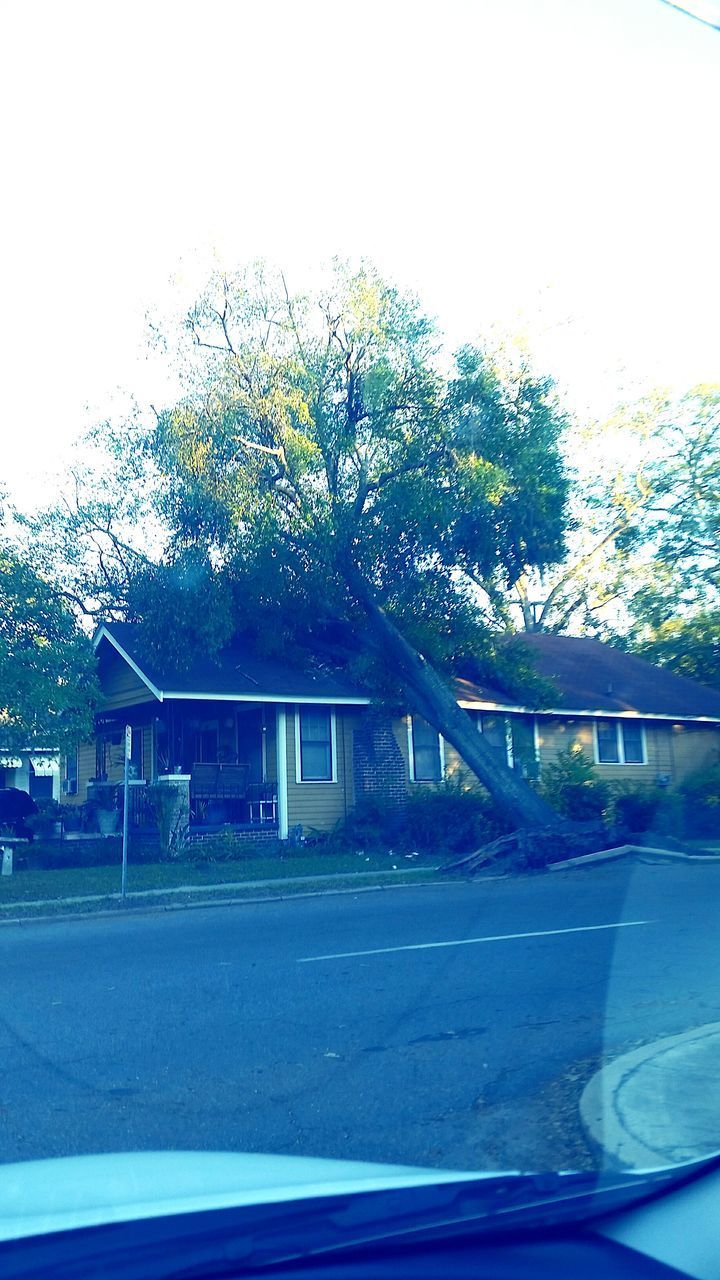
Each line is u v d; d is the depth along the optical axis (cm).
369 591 2192
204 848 2214
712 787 2897
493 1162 532
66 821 2669
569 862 1961
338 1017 859
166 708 2686
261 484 2148
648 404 3972
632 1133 536
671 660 4038
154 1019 862
